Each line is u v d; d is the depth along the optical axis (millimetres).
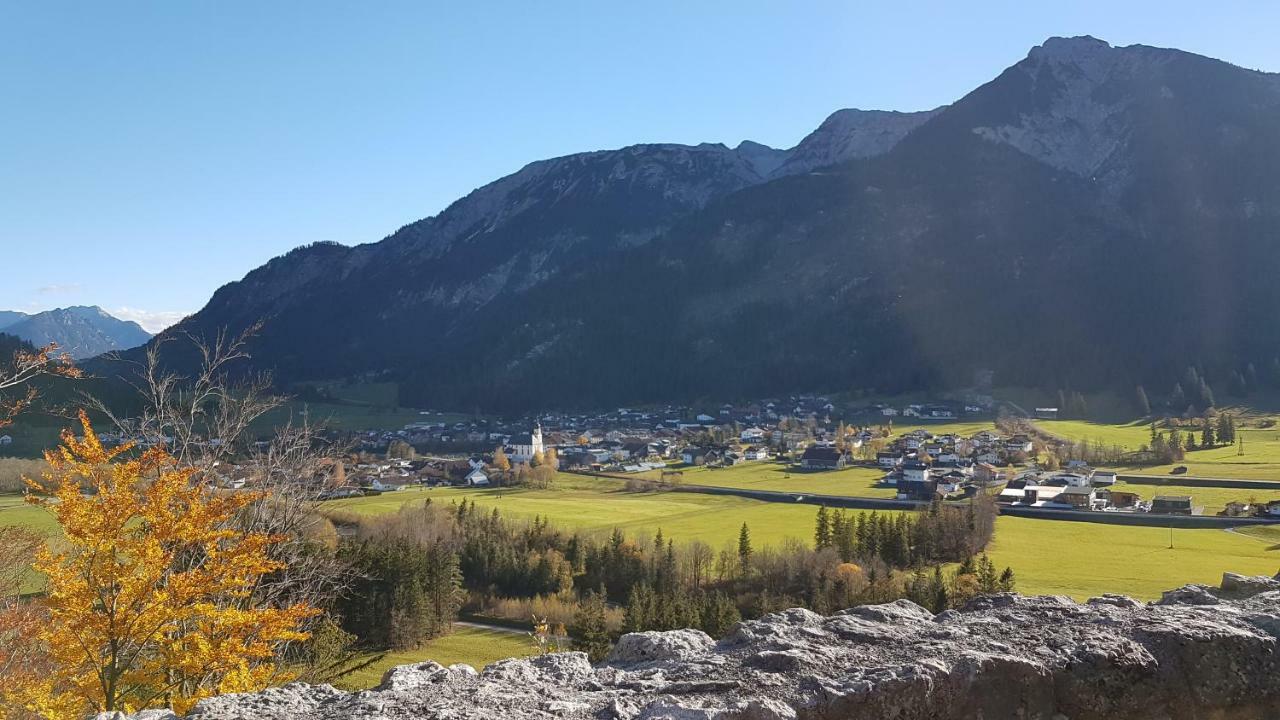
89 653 13273
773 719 5918
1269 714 7121
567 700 6691
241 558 14648
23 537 16609
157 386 19234
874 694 6312
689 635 8477
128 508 13633
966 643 7191
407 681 7371
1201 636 7246
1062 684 6820
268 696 7363
